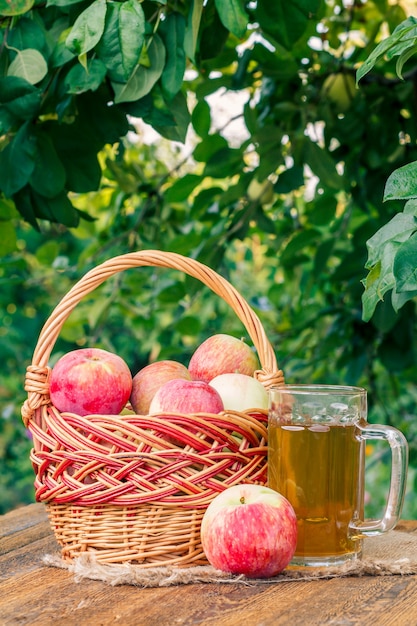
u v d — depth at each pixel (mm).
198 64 1573
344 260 2074
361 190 2111
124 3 1268
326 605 922
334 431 1046
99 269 1185
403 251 850
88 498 1054
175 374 1204
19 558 1159
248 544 984
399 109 2064
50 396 1122
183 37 1383
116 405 1117
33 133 1479
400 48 960
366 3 2258
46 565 1109
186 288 2029
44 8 1474
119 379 1114
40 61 1354
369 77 2010
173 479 1048
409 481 3197
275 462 1064
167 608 918
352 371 2289
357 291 2219
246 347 1243
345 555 1062
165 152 2961
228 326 2938
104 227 2521
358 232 2086
